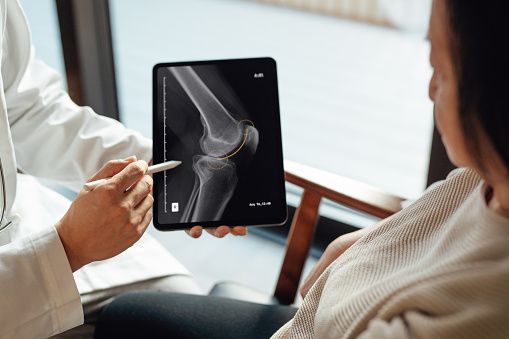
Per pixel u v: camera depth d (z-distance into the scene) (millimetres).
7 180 907
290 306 918
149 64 2361
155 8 2807
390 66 2420
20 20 949
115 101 1952
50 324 738
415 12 2531
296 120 2133
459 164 453
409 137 2025
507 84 377
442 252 486
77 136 979
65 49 1742
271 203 803
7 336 713
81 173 988
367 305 497
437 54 428
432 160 1365
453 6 393
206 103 810
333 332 536
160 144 803
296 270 970
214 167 799
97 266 1033
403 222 592
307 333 633
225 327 814
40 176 1050
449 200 568
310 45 2594
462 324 417
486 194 490
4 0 900
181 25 2688
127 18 2699
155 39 2551
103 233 708
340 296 557
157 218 791
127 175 691
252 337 800
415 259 542
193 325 814
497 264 423
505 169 412
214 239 1746
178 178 795
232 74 818
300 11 2891
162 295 872
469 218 472
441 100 431
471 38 383
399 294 464
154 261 1079
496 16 369
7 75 972
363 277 556
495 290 414
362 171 1885
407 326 450
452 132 429
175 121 808
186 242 1731
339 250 817
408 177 1854
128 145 974
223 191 798
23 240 726
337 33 2688
